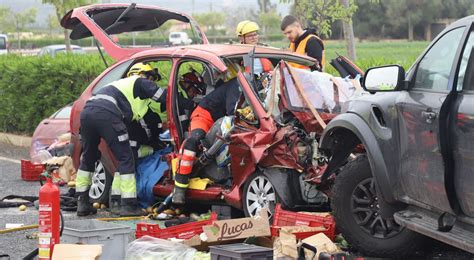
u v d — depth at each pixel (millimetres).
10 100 25891
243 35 16297
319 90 13078
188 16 17938
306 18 21641
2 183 18625
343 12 21078
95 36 16547
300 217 11578
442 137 9383
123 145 14289
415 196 10164
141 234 11258
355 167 11094
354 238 11102
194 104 14336
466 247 9016
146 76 15094
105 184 15094
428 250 11594
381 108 10602
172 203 14023
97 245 9570
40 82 24547
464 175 9227
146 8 17312
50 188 9734
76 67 23562
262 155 12398
